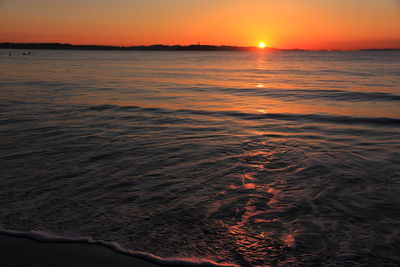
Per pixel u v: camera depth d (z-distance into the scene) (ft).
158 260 9.09
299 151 20.63
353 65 198.18
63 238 10.18
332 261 8.98
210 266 8.82
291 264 8.87
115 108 38.09
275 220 11.39
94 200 13.00
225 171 16.70
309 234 10.41
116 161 18.30
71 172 16.31
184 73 115.85
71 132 25.54
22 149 20.42
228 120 32.27
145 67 155.94
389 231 10.53
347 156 19.47
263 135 25.52
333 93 55.52
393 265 8.77
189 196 13.48
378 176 15.83
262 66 193.16
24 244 9.87
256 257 9.21
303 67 179.11
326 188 14.32
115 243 9.93
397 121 31.09
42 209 12.12
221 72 127.85
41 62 195.42
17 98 44.37
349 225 10.98
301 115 35.12
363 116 33.96
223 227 10.89
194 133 26.09
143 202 12.85
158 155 19.62
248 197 13.39
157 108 38.81
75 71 114.73
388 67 167.12
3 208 12.14
